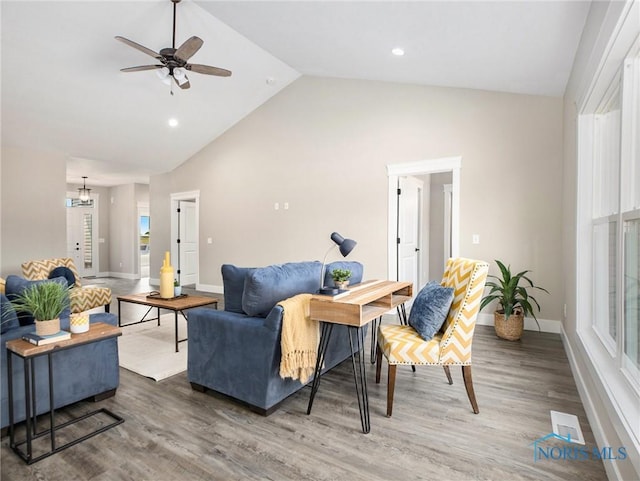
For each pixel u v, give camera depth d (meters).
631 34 1.63
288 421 2.22
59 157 6.11
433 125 4.71
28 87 4.55
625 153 1.83
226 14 3.80
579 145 2.77
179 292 4.11
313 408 2.39
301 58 4.64
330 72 5.07
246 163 6.55
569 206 3.27
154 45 4.36
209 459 1.85
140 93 5.20
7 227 5.59
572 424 2.17
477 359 3.27
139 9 3.86
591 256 2.73
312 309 2.28
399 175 4.98
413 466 1.79
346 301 2.19
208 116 6.24
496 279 4.34
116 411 2.36
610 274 2.29
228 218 6.84
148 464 1.81
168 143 6.68
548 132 4.07
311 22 3.32
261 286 2.36
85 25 3.91
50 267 4.89
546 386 2.70
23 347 1.88
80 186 9.97
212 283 7.17
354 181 5.34
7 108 4.80
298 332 2.27
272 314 2.22
